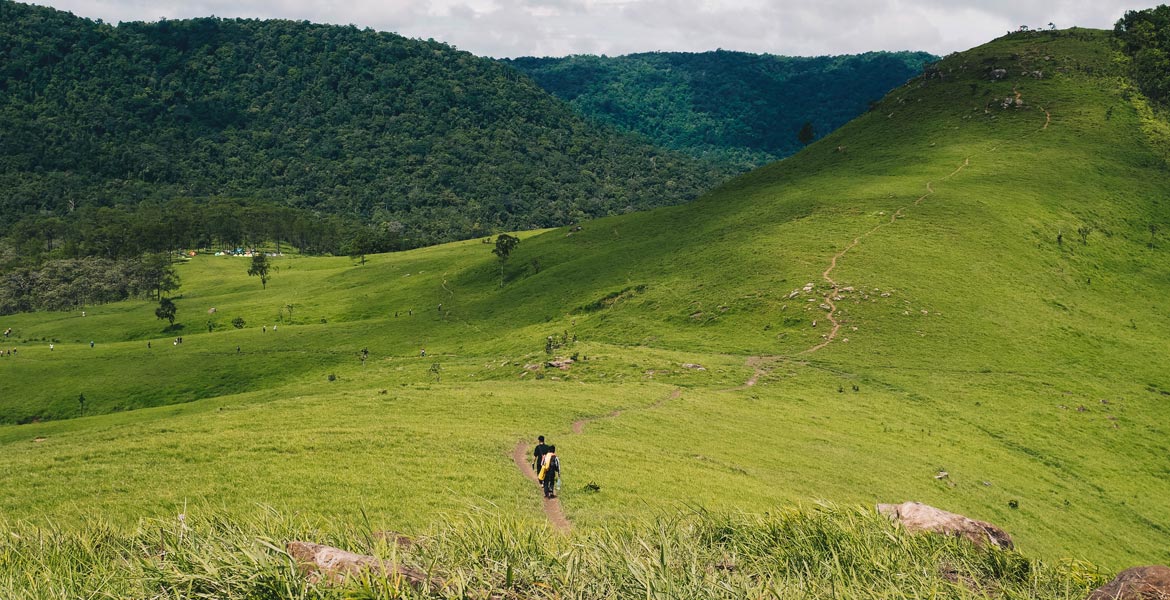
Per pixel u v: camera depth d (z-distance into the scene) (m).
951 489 42.69
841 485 38.81
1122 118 169.88
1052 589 10.95
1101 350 81.81
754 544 12.35
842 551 11.77
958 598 10.14
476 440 37.88
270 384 114.00
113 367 125.12
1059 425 60.72
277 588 7.68
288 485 28.33
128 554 10.18
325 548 8.89
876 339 78.81
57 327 177.38
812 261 103.62
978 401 64.25
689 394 59.00
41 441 38.28
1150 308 101.31
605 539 10.74
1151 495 51.12
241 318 168.12
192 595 7.83
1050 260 112.06
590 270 137.75
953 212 124.75
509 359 88.12
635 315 99.38
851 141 188.38
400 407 48.19
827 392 63.72
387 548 9.02
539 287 137.62
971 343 79.19
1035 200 133.62
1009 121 173.25
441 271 189.62
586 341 92.00
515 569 8.99
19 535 11.62
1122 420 63.22
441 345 117.62
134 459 32.16
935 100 193.50
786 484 36.75
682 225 158.50
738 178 191.38
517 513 25.67
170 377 119.50
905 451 49.19
